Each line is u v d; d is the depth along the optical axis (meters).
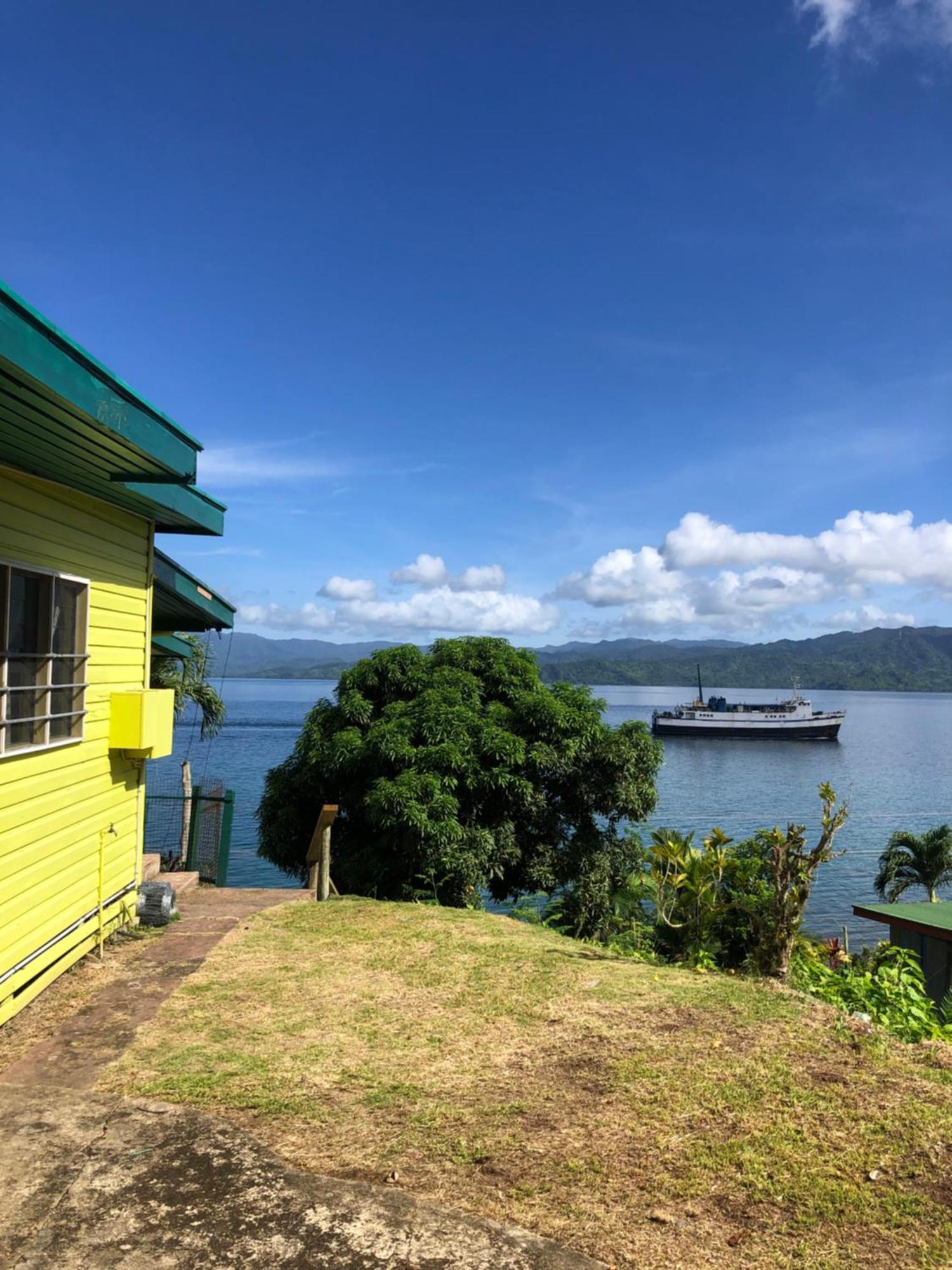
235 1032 4.98
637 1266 2.88
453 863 10.43
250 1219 3.05
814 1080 4.36
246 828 43.03
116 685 6.54
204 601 8.48
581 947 7.26
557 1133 3.81
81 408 3.80
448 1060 4.65
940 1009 7.66
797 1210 3.24
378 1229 3.02
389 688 12.89
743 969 7.23
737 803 80.25
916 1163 3.57
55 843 5.58
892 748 149.62
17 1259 2.78
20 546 5.05
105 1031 4.94
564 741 11.94
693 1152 3.64
